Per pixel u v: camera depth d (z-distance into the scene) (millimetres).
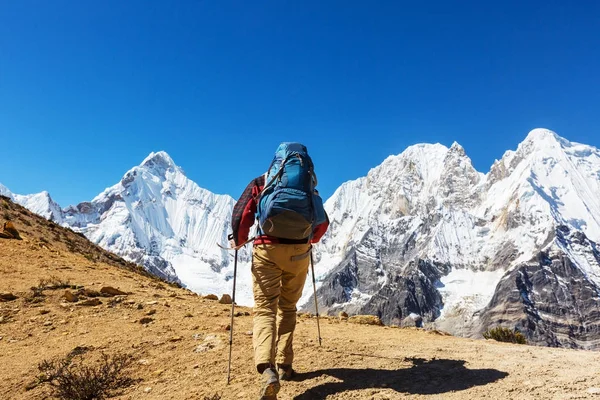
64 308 5969
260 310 3148
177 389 3391
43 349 4570
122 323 5328
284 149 3275
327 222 3379
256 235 3248
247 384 3275
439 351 4148
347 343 4414
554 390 2797
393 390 3053
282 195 3043
